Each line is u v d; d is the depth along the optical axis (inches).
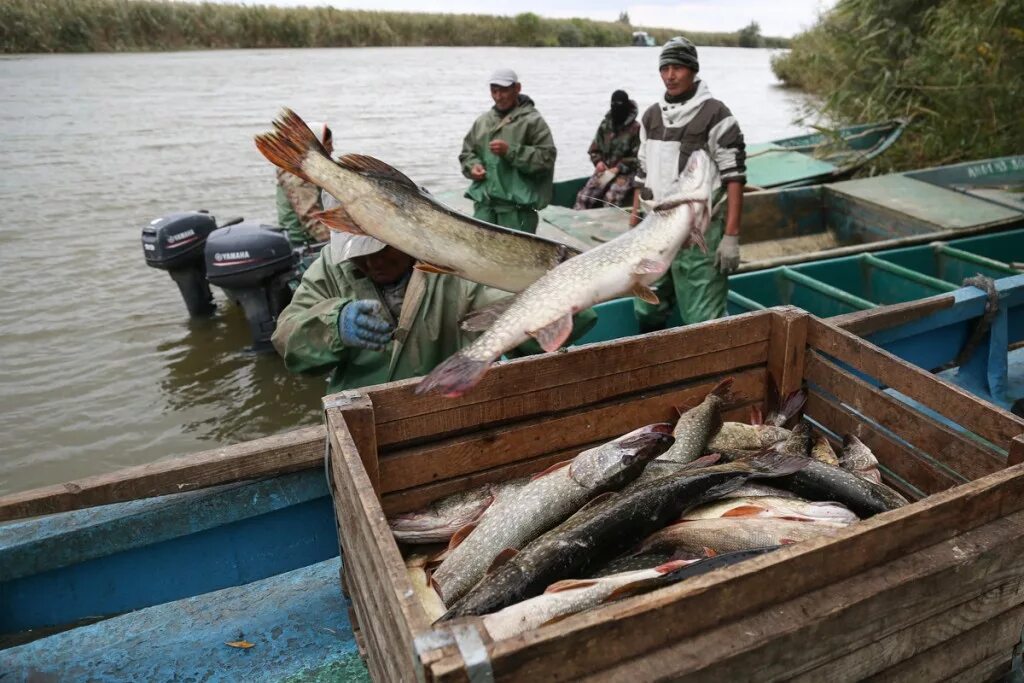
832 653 70.6
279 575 124.6
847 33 548.7
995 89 450.0
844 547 69.6
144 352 300.7
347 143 714.2
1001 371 186.2
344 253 121.9
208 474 104.0
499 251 94.5
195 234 320.8
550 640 58.1
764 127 875.4
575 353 114.4
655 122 224.2
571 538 90.5
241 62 1652.3
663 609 62.0
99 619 144.6
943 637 78.6
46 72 1323.8
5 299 345.7
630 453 99.8
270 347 300.4
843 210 342.6
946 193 336.8
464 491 112.7
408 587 64.2
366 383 135.6
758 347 129.9
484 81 1336.1
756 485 106.0
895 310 160.7
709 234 214.2
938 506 74.2
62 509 97.0
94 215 470.9
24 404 261.4
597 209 337.4
